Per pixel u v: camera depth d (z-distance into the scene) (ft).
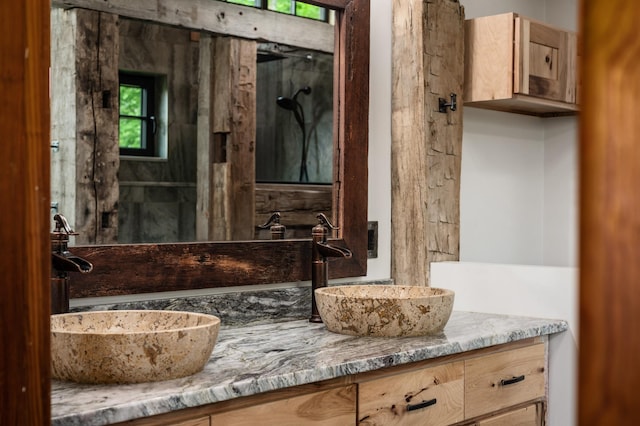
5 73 3.32
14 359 3.38
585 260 1.20
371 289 8.84
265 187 8.22
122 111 7.02
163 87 7.30
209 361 6.28
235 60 7.88
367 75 9.27
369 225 9.46
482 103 10.48
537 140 12.17
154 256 7.28
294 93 8.48
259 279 8.19
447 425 7.37
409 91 9.59
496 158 11.35
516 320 8.80
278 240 8.38
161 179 7.32
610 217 1.18
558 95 10.48
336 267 8.94
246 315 8.11
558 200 12.12
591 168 1.20
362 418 6.50
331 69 8.89
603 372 1.18
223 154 7.80
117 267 7.02
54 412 4.66
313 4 8.66
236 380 5.53
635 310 1.15
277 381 5.70
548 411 8.87
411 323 7.38
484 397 7.82
